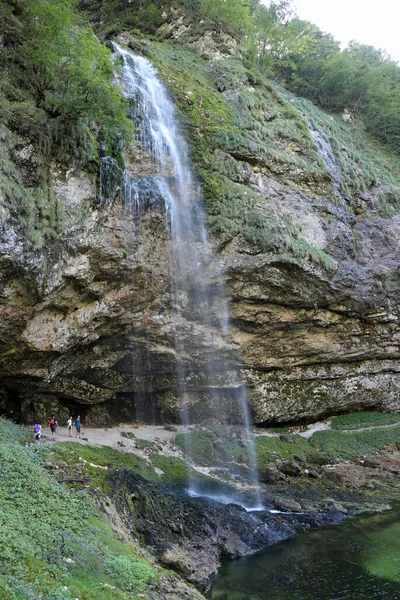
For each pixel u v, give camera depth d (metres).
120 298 19.97
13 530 9.59
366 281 26.75
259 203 23.44
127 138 18.88
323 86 39.47
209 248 21.41
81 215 17.06
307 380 28.08
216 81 27.91
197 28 31.64
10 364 18.11
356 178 29.50
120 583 9.52
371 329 28.00
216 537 14.30
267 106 28.06
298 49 39.69
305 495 19.62
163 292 21.34
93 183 17.59
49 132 16.31
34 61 16.39
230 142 24.06
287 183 25.53
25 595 7.80
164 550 12.47
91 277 18.36
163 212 20.17
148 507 14.12
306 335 26.25
